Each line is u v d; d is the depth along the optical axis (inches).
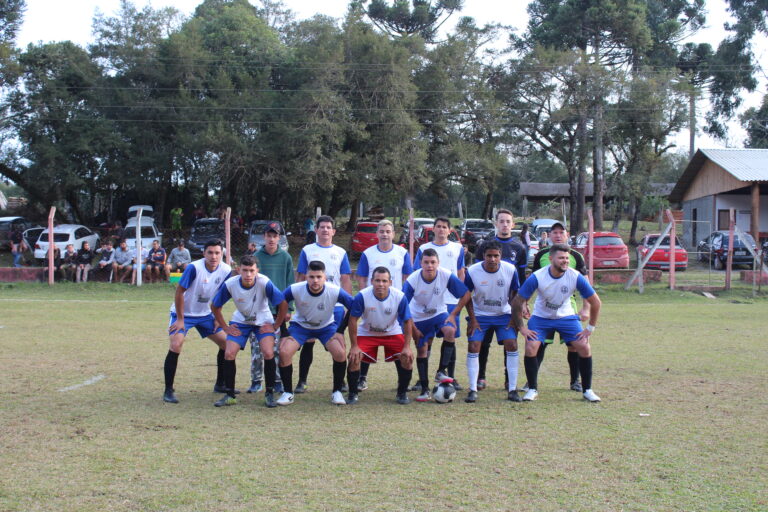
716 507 162.9
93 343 405.4
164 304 625.3
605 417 245.3
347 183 1234.6
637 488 175.2
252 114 1180.5
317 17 1371.8
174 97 1272.1
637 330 476.7
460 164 1355.8
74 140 1195.3
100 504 163.0
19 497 167.0
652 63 1616.6
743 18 1726.1
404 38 1369.3
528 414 250.7
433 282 275.0
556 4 1628.9
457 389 293.9
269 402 262.8
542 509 161.6
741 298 714.2
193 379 312.0
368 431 227.9
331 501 165.8
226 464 192.7
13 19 1170.0
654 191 1497.3
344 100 1162.0
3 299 645.9
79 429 226.5
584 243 923.4
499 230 322.0
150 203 1481.3
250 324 272.2
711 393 281.6
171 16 1382.9
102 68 1320.1
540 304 278.1
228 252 721.0
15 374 313.9
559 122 1389.0
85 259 778.8
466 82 1373.0
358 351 267.3
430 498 168.1
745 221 1263.5
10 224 1157.1
